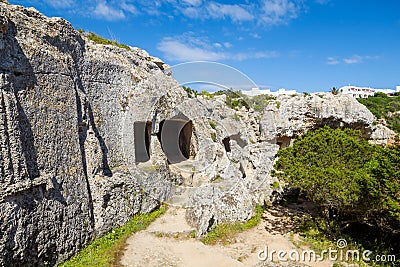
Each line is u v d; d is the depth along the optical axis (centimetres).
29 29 1023
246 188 1692
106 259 1058
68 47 1244
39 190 941
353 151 1357
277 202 1839
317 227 1446
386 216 1138
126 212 1343
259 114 2209
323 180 1184
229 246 1274
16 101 891
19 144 870
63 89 1118
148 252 1145
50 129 1030
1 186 803
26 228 869
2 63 875
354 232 1395
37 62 1010
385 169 1052
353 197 1098
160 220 1443
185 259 1123
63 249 1010
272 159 1944
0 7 917
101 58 1474
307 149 1422
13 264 820
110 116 1473
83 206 1135
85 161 1220
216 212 1442
